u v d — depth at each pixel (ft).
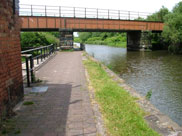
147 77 44.09
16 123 11.91
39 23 84.07
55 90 19.42
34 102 15.75
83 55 61.62
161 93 31.81
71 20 89.10
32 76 22.67
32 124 11.79
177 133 11.08
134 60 75.20
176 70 52.75
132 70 53.31
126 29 105.29
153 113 13.98
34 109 14.21
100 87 20.42
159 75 46.26
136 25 108.47
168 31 97.96
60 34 85.87
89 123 11.90
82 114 13.26
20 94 15.84
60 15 86.84
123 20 103.14
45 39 89.92
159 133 11.07
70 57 54.80
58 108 14.44
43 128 11.29
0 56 11.78
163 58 80.64
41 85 21.50
